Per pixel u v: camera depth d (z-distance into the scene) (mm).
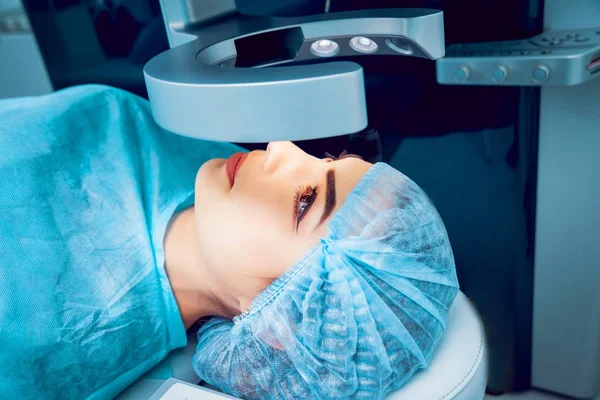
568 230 918
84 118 835
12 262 664
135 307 738
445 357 680
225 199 706
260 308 653
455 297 758
